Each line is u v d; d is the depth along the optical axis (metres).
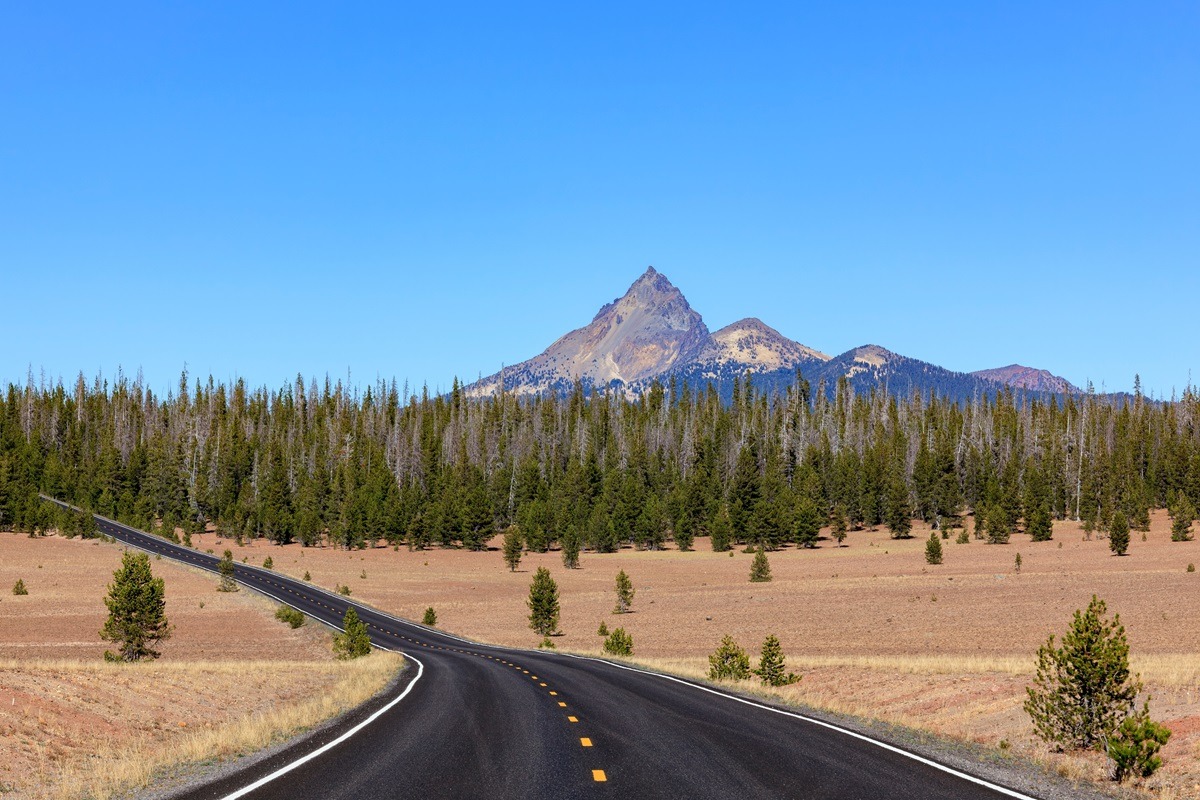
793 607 80.19
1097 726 15.42
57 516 133.88
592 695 24.22
